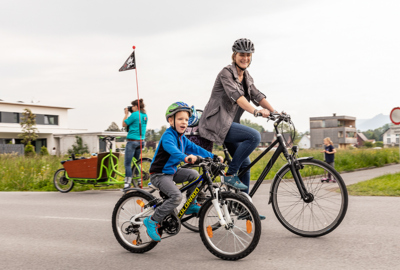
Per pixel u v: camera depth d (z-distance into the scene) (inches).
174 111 162.7
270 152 194.4
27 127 2172.7
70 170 402.3
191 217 171.2
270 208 276.4
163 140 163.8
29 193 406.9
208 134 195.3
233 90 189.8
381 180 399.5
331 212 182.1
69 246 187.3
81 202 331.0
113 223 179.5
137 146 383.6
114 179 400.2
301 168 186.4
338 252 160.6
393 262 145.6
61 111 2439.7
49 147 2325.3
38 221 247.9
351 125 4557.1
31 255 173.3
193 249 176.2
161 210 162.4
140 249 172.4
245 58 194.7
